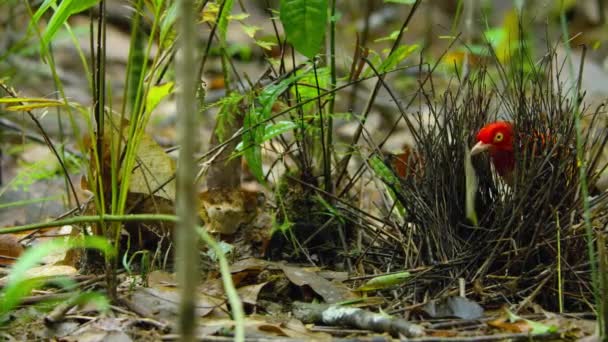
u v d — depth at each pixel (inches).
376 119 370.6
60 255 219.3
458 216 193.6
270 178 287.6
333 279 197.2
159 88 170.1
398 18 522.3
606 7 497.7
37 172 271.7
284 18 166.4
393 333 164.2
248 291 186.5
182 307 112.6
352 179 226.8
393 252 202.7
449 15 540.4
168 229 212.1
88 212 206.2
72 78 433.7
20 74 370.9
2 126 312.7
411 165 218.2
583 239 183.9
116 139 203.3
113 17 489.4
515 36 273.0
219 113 208.1
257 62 399.5
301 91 218.7
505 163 195.0
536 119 194.9
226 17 195.2
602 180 229.0
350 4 522.3
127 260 209.8
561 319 169.6
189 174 109.7
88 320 171.3
